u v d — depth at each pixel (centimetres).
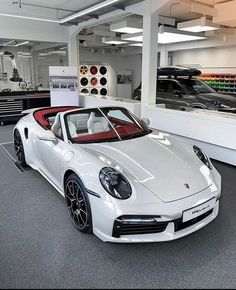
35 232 221
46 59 960
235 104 582
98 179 193
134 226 180
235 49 895
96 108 291
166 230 183
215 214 213
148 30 476
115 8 533
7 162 404
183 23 575
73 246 203
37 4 564
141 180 195
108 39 862
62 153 244
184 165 220
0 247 202
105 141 256
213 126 381
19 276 173
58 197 288
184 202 185
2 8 596
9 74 924
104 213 184
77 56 779
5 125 695
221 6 532
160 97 694
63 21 609
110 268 180
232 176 345
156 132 296
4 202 276
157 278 171
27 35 704
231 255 193
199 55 1016
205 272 176
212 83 970
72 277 172
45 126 322
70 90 719
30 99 721
